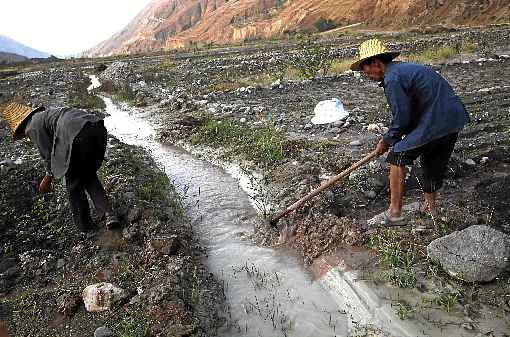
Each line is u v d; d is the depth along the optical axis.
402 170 4.71
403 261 4.46
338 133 8.48
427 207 5.19
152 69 22.25
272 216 5.80
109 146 8.66
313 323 4.15
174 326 3.92
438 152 4.63
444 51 17.56
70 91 17.00
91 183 5.50
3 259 5.12
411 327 3.78
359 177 6.12
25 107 5.46
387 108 10.09
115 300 4.34
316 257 4.99
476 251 4.18
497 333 3.59
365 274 4.46
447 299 3.93
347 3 62.34
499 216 5.02
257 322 4.26
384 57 4.48
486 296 3.94
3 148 9.04
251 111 10.73
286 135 8.64
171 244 4.99
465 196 5.55
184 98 13.09
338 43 30.05
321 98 11.75
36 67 35.09
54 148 5.09
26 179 6.57
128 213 5.71
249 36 80.81
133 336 3.86
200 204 6.63
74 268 4.99
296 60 18.16
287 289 4.66
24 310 4.39
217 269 5.09
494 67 14.23
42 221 5.74
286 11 77.06
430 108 4.33
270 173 7.15
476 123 8.15
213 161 8.33
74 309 4.31
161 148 9.57
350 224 5.16
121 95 16.23
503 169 6.17
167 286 4.36
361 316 4.08
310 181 6.38
